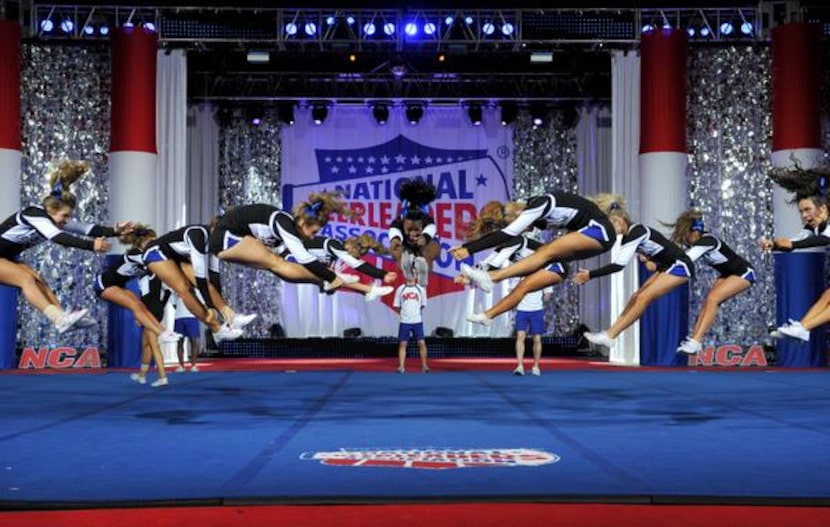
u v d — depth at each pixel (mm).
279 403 8312
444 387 10180
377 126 18375
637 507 3814
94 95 15055
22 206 14922
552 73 16594
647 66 14469
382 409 7746
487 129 18344
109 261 14164
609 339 7789
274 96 17438
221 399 8734
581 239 6902
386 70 16703
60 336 14977
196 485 4246
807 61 14172
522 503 3881
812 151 14125
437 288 18125
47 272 15078
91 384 10664
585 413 7410
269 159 18234
